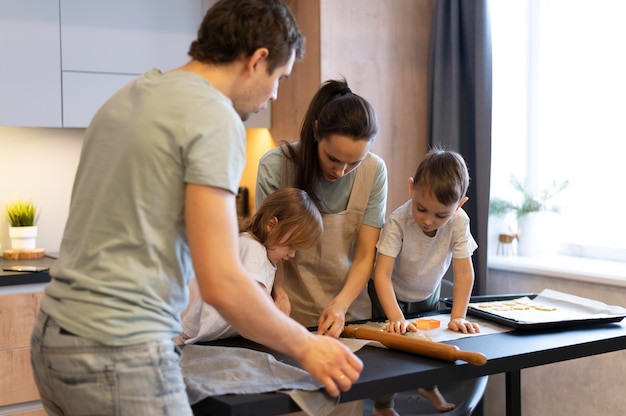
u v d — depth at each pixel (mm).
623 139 2959
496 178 3279
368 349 1601
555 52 3188
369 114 1773
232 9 1255
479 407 2725
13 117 2863
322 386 1303
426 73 3297
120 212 1174
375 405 1859
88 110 3006
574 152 3141
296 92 3189
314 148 1928
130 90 1266
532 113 3262
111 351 1155
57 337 1185
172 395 1183
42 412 2709
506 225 3293
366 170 2031
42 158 3246
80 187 1255
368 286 2207
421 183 1890
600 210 3064
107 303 1158
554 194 3193
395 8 3193
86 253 1190
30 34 2875
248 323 1177
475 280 3008
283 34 1282
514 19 3266
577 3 3094
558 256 3195
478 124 2984
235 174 1180
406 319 1961
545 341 1674
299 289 2115
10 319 2621
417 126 3279
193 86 1205
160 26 3141
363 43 3117
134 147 1170
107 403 1159
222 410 1223
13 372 2641
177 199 1179
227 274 1148
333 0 3037
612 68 2980
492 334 1755
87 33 2986
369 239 2047
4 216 3170
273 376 1362
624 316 1863
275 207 1846
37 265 2852
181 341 1799
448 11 3145
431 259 2066
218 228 1152
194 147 1152
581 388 2822
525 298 2191
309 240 1866
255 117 3344
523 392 3070
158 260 1188
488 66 2977
